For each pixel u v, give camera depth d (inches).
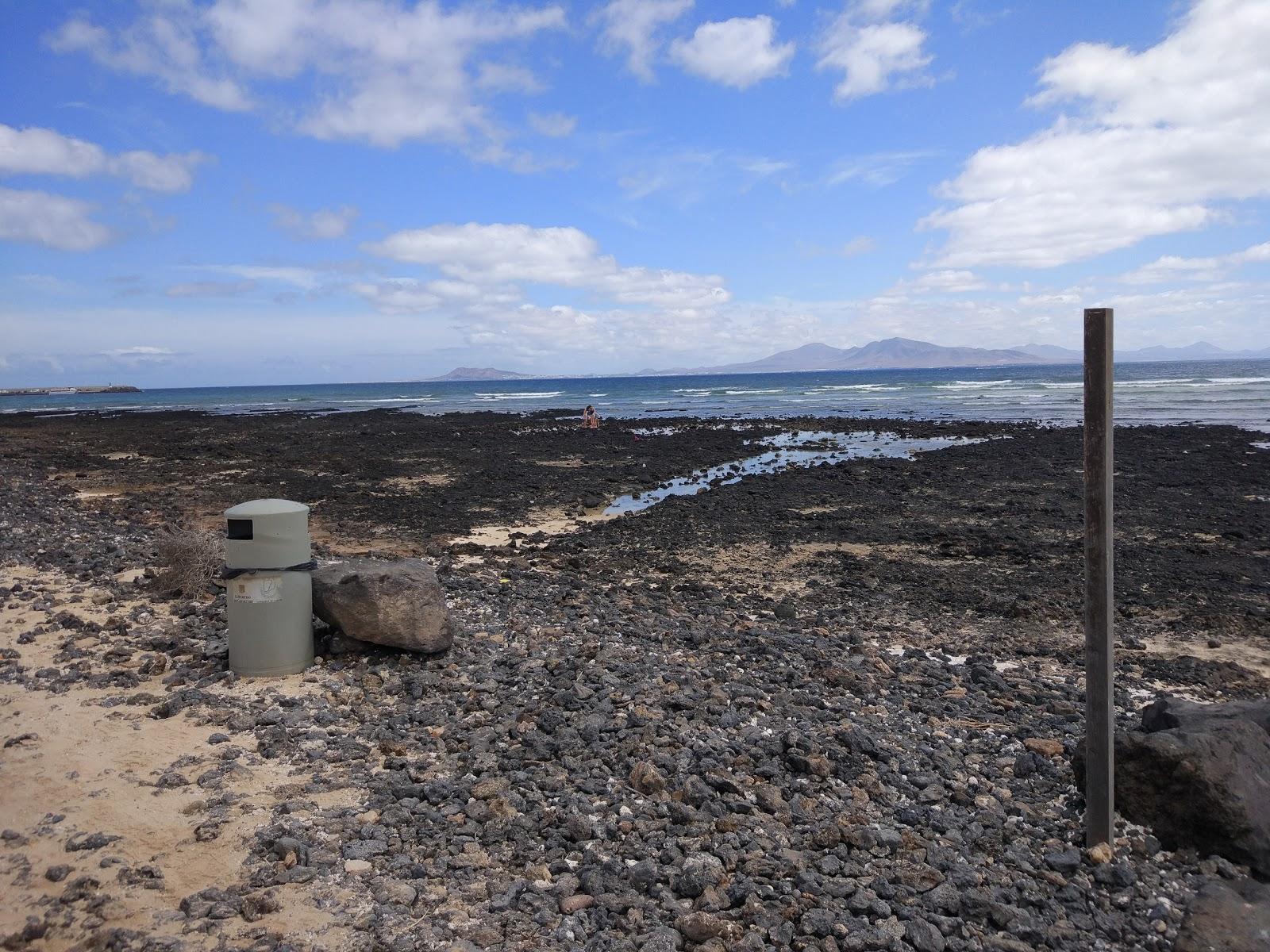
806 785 207.9
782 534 613.6
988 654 343.0
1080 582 460.4
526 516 719.1
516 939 149.4
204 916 153.4
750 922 154.6
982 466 967.6
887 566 506.3
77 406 4404.5
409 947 145.9
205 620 346.3
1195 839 181.2
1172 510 686.5
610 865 170.7
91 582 410.6
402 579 293.9
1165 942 153.9
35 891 159.6
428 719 247.4
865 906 158.1
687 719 250.1
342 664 291.0
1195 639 365.7
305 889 162.4
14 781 203.5
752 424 1760.6
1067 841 187.3
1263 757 188.5
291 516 278.4
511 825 186.4
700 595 442.9
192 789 201.3
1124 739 192.2
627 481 934.4
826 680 290.2
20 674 281.0
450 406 3193.9
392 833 184.1
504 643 328.8
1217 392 2479.1
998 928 157.2
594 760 218.7
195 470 1071.0
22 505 711.1
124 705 254.8
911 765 222.7
